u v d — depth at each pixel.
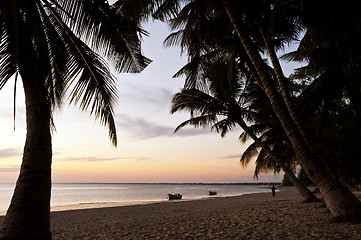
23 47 3.67
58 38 5.03
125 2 6.04
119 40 5.35
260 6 9.12
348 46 7.99
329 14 7.85
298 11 8.31
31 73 3.63
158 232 7.28
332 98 9.68
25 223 3.64
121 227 9.07
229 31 11.32
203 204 20.47
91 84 5.18
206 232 6.62
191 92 6.91
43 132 4.12
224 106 14.12
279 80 7.48
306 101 9.80
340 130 17.95
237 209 12.73
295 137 6.20
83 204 30.81
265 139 17.17
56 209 23.16
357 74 9.13
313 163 6.08
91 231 8.55
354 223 5.32
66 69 5.26
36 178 3.89
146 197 59.44
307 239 4.80
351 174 20.00
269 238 5.28
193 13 7.18
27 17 4.45
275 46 12.50
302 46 9.91
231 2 7.32
